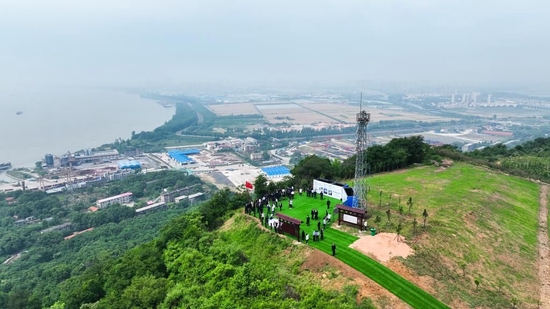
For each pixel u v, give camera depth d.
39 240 164.25
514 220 86.12
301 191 99.31
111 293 70.25
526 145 183.12
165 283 66.31
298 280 59.84
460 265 62.41
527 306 56.00
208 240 79.44
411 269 58.91
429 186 102.19
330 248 66.12
